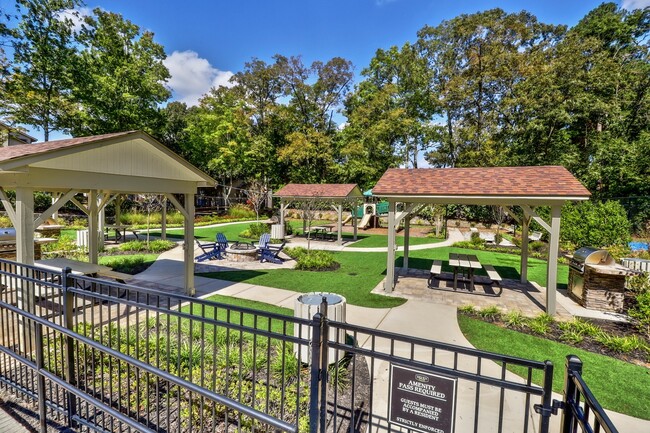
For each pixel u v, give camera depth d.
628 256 10.95
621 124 18.56
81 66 18.25
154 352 3.83
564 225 13.95
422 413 1.97
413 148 28.25
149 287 7.43
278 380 3.45
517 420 3.13
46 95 17.48
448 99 22.23
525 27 20.81
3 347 2.93
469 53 21.69
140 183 5.79
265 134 30.66
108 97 19.05
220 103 31.06
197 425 2.80
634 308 6.34
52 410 2.90
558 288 8.17
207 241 15.43
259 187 28.61
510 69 20.25
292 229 19.59
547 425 1.63
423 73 26.14
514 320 5.70
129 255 11.38
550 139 19.05
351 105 31.09
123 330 4.54
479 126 22.11
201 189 32.69
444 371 1.86
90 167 5.00
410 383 2.00
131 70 19.95
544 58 19.75
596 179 17.88
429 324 5.63
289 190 17.08
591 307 6.53
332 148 30.06
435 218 20.30
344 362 4.03
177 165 6.49
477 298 7.21
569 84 17.70
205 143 29.39
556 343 4.95
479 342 4.95
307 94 30.34
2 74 14.45
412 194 7.10
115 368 3.60
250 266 10.17
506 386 1.72
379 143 26.22
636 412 3.34
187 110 34.12
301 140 27.66
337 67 29.05
